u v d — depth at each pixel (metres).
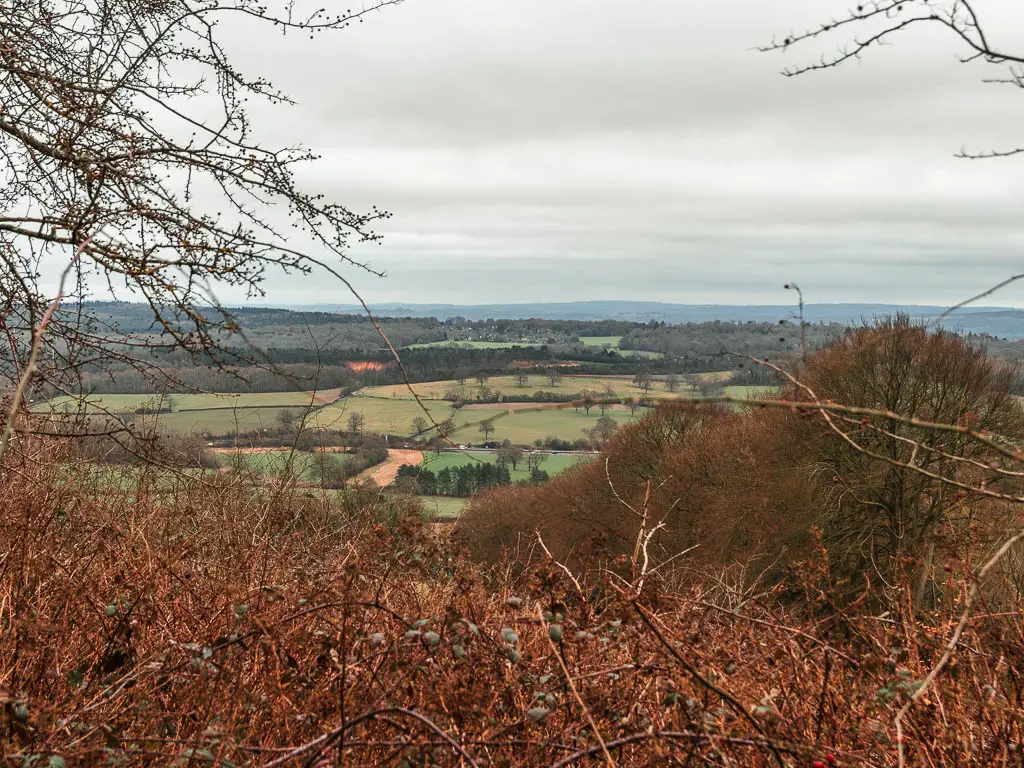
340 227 4.91
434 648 2.72
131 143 4.50
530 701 2.75
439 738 2.47
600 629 2.92
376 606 2.86
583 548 3.51
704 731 2.41
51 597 3.43
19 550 3.62
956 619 3.12
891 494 16.16
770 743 2.33
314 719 2.68
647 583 3.14
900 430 15.71
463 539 3.31
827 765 2.28
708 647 2.96
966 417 2.25
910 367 16.75
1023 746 2.54
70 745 2.41
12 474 4.73
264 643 2.80
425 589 3.39
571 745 2.59
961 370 16.34
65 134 4.40
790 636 3.03
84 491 5.02
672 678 2.75
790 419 18.67
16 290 4.53
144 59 4.79
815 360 18.42
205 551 4.30
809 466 17.88
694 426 21.98
